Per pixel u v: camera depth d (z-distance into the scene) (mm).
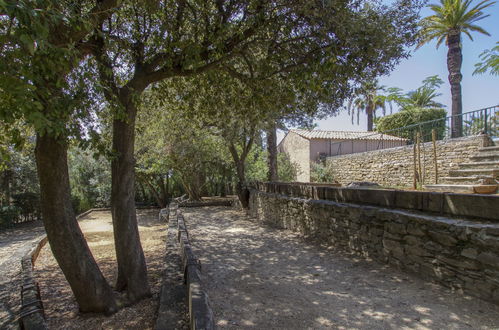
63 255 3143
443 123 12344
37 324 2809
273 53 4871
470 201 3457
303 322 2914
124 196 3760
